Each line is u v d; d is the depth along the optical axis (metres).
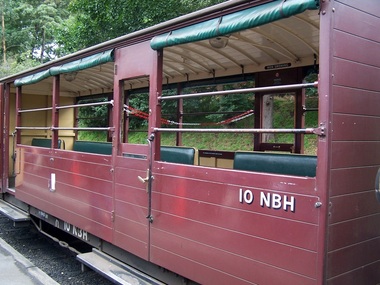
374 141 2.50
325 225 2.12
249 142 9.75
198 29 2.90
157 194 3.34
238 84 5.61
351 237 2.30
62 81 6.76
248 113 5.38
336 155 2.19
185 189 3.06
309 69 4.56
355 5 2.33
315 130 2.18
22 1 29.69
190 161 3.50
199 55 4.74
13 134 7.03
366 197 2.43
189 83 5.85
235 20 2.60
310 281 2.18
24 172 6.11
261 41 4.09
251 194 2.53
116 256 4.07
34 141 7.24
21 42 28.66
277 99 5.14
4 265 4.80
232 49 4.46
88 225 4.37
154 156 3.40
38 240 6.52
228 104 7.94
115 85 4.00
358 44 2.35
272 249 2.39
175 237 3.15
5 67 23.81
